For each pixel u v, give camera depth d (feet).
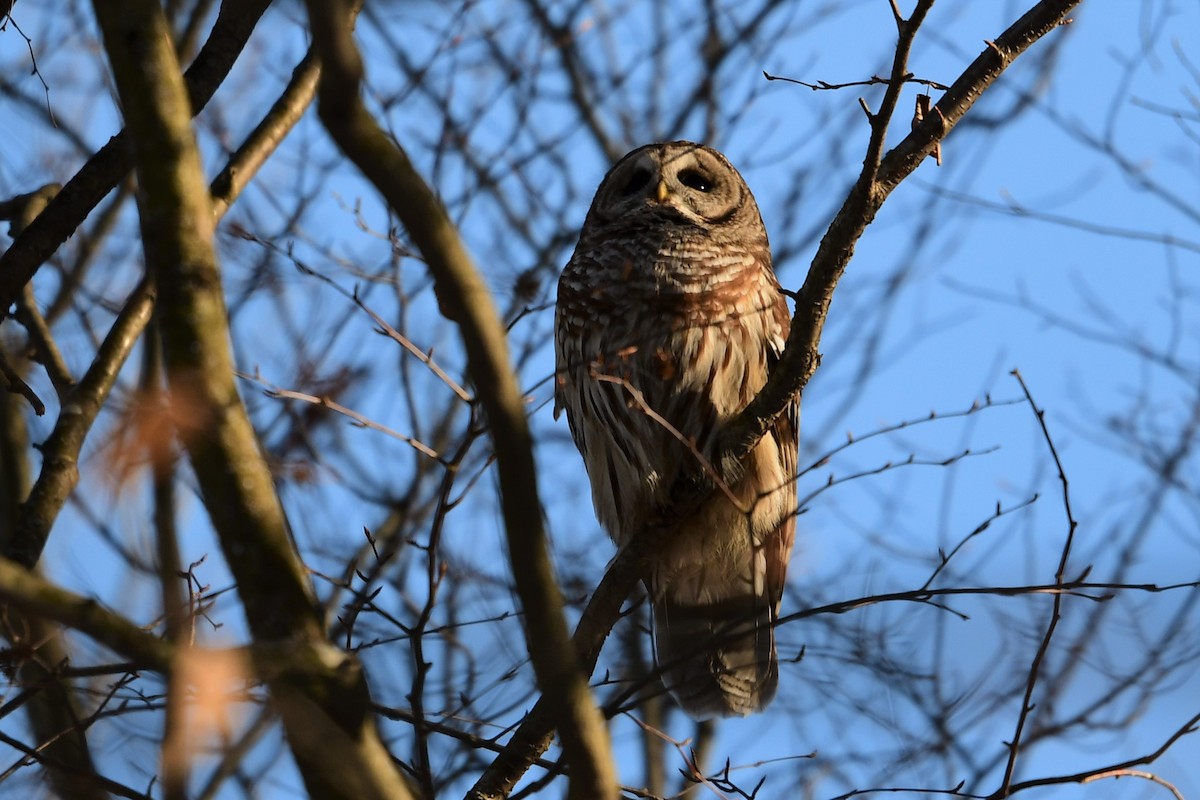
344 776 20.40
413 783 28.84
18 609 20.54
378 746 20.92
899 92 27.14
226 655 19.84
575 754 21.36
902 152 28.99
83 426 31.58
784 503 40.83
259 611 20.63
